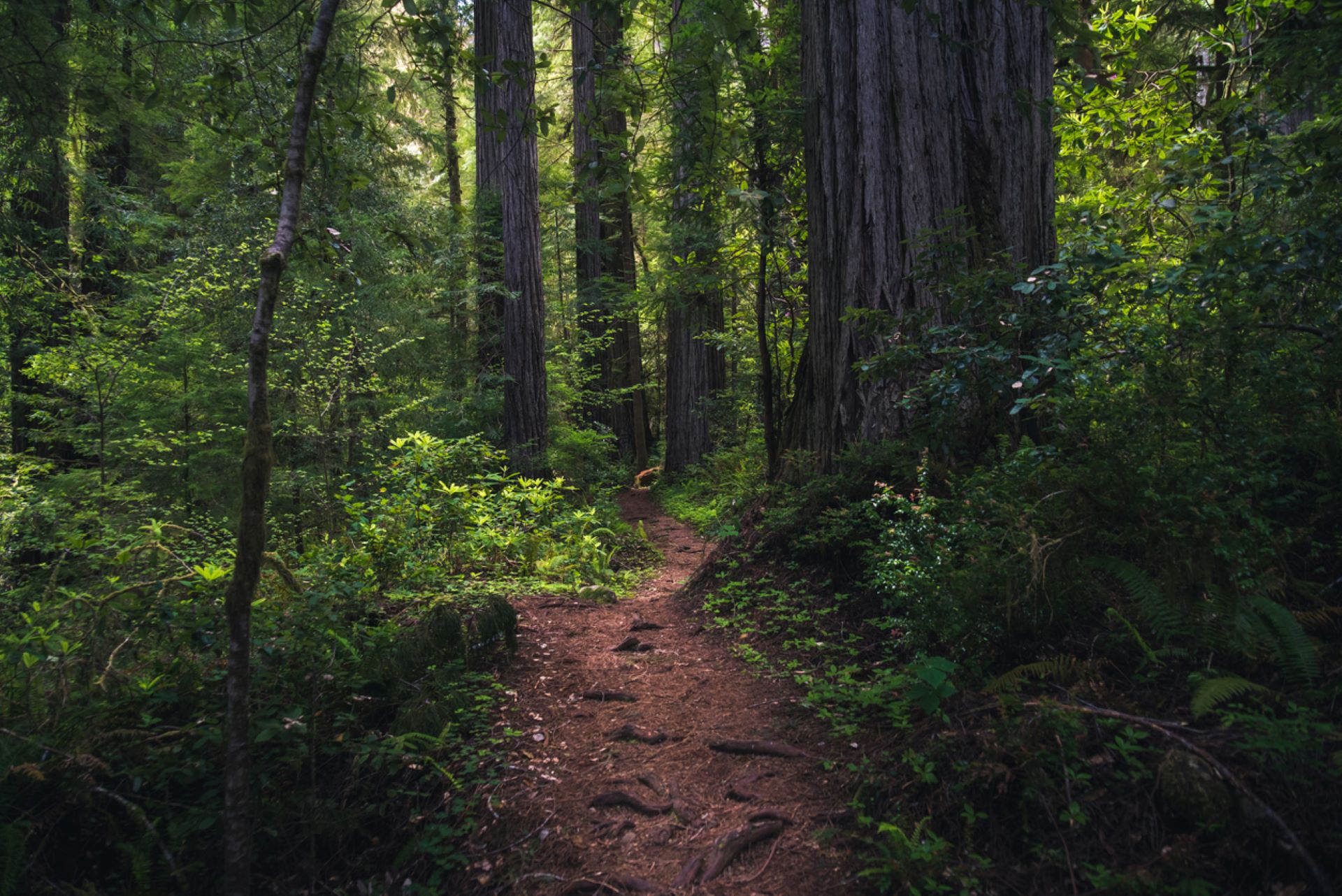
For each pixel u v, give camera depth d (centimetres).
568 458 1288
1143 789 240
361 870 304
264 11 582
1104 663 308
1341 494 335
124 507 693
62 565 401
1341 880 202
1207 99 621
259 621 389
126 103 725
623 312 1492
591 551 757
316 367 865
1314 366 369
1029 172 545
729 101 619
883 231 521
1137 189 538
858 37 525
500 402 1152
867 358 523
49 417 730
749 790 308
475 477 775
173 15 379
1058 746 258
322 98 510
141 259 1091
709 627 494
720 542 650
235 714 257
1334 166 360
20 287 745
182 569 394
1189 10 830
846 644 418
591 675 434
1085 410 379
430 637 429
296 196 274
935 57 523
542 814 310
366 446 949
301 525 809
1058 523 342
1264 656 281
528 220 1106
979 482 408
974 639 337
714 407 1617
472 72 395
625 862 280
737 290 886
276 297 262
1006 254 442
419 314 1095
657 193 859
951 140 526
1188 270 349
